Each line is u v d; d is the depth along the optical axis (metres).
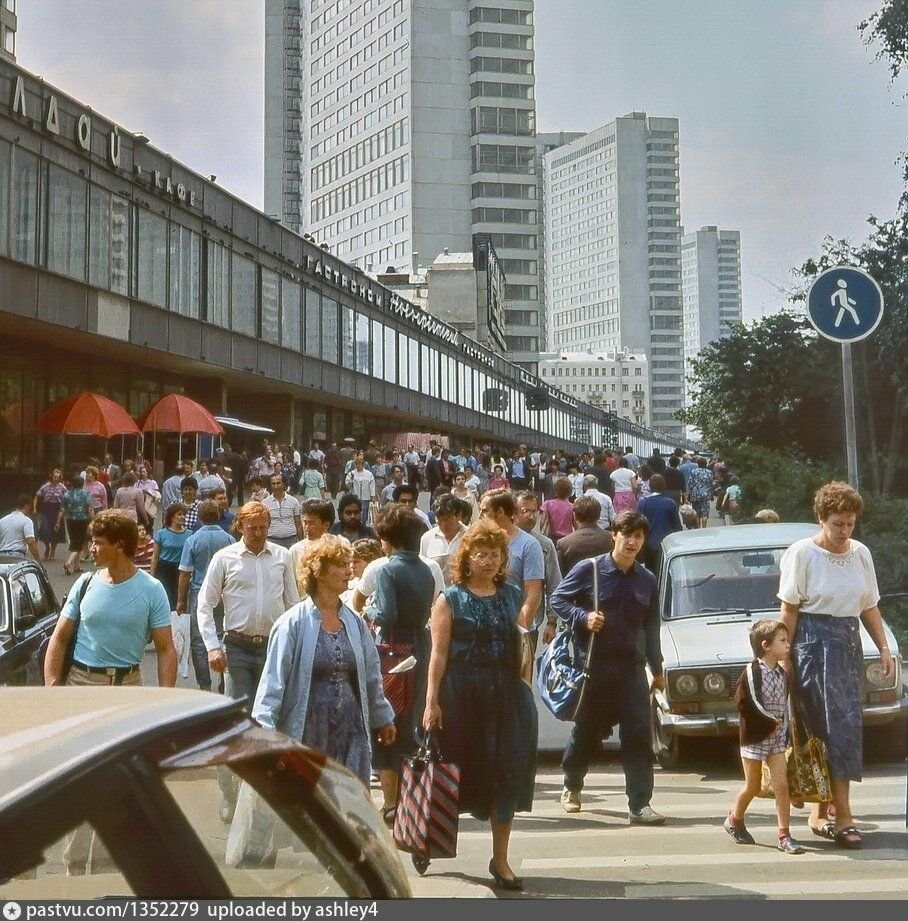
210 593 7.70
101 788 2.12
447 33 156.62
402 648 6.96
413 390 70.94
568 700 7.28
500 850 5.85
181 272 40.00
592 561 7.37
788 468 20.61
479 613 5.87
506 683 5.90
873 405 27.52
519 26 158.75
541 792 8.55
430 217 155.00
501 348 129.50
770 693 6.65
